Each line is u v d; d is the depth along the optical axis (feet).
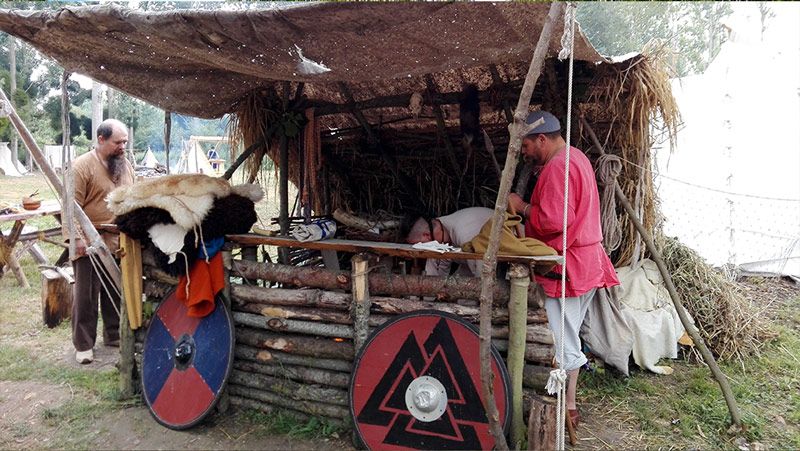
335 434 9.74
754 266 20.97
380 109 15.31
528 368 8.93
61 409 10.65
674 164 21.40
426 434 8.79
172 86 12.14
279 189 15.23
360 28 7.97
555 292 9.05
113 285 12.24
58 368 12.73
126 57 10.25
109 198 10.19
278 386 10.24
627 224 12.69
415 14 7.50
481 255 8.52
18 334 15.07
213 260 10.28
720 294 13.98
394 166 16.34
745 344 13.88
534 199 9.39
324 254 12.47
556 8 6.45
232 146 14.96
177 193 9.81
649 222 12.71
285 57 9.27
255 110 13.94
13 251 19.17
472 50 8.99
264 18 7.72
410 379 8.94
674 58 11.86
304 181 14.60
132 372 11.18
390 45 8.68
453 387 8.70
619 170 11.59
